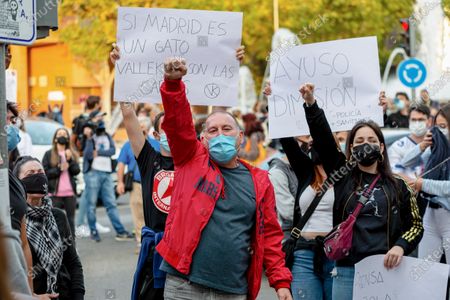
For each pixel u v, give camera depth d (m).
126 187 12.72
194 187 5.09
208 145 5.17
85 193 13.87
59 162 12.23
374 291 5.86
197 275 5.04
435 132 7.62
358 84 7.02
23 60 40.59
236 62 6.33
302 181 6.54
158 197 5.89
